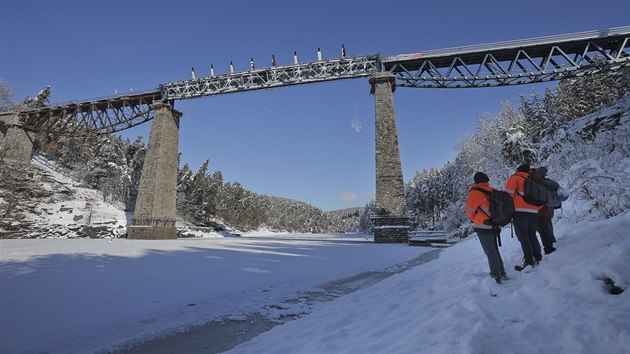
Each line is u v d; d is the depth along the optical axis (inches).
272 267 421.4
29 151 1739.7
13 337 169.3
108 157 2100.1
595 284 128.6
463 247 546.0
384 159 1082.7
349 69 1229.1
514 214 207.9
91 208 1536.7
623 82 1539.1
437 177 2554.1
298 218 5964.6
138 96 1465.3
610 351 91.7
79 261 413.7
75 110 1601.9
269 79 1348.4
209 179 3213.6
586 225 230.2
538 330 113.2
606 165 296.5
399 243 982.4
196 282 314.8
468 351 98.3
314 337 161.0
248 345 161.6
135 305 234.1
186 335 183.8
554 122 1210.6
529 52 1173.1
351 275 377.7
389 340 133.4
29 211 1454.2
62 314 206.5
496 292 171.8
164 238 1257.4
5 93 1847.9
